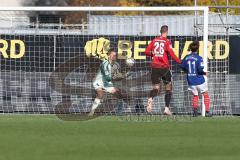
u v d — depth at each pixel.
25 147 37.69
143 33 82.56
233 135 43.88
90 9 61.19
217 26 81.62
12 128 47.59
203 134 44.41
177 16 86.19
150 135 43.75
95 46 65.50
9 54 65.81
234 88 64.69
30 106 65.56
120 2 142.88
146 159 33.81
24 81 65.69
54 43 65.75
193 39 65.06
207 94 59.62
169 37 65.19
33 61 65.75
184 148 37.78
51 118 58.16
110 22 84.50
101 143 39.62
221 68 64.88
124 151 36.50
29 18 105.19
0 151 36.16
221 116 62.25
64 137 42.31
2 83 65.81
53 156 34.53
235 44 64.94
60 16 126.19
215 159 33.78
